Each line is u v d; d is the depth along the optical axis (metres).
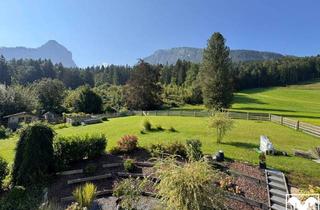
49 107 71.25
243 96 85.19
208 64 53.88
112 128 31.03
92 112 64.25
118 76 134.12
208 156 17.06
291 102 73.50
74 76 134.50
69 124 41.00
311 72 134.12
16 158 15.36
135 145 19.20
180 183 8.18
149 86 62.88
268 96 86.81
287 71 121.25
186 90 80.25
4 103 60.12
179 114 43.84
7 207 12.74
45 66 134.00
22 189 13.75
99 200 14.27
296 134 26.20
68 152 16.70
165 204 8.81
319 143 22.36
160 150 17.80
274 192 13.51
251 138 23.77
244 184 14.31
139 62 64.19
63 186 15.12
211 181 8.48
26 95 65.94
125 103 67.00
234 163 16.47
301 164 16.41
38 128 15.45
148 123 27.69
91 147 17.73
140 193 13.84
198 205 7.92
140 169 16.53
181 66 112.38
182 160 16.77
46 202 12.74
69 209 11.97
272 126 30.86
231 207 12.66
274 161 16.92
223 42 54.09
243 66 120.44
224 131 21.64
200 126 29.81
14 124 55.00
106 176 16.17
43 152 15.33
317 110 58.66
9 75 115.75
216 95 51.34
